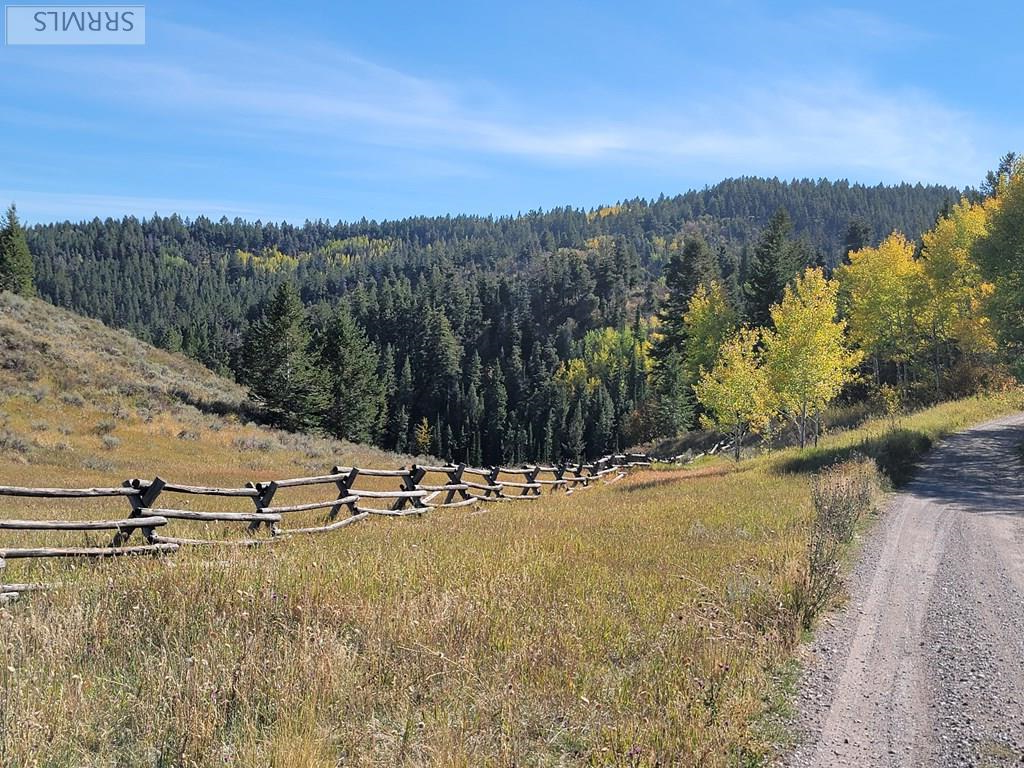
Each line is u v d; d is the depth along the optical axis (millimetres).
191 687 4508
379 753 4117
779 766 4508
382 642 5660
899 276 43312
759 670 5832
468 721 4504
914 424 30672
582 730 4578
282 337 48781
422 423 106312
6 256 83375
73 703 4234
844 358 33750
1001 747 4824
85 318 52344
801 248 66125
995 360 42625
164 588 6434
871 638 7078
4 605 5875
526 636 5984
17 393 32406
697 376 49344
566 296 149875
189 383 47844
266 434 40750
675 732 4500
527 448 104375
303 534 10812
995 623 7590
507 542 10086
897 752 4746
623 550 9898
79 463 26688
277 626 5879
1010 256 27516
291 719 4254
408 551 8938
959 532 12742
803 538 10852
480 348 141250
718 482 21156
